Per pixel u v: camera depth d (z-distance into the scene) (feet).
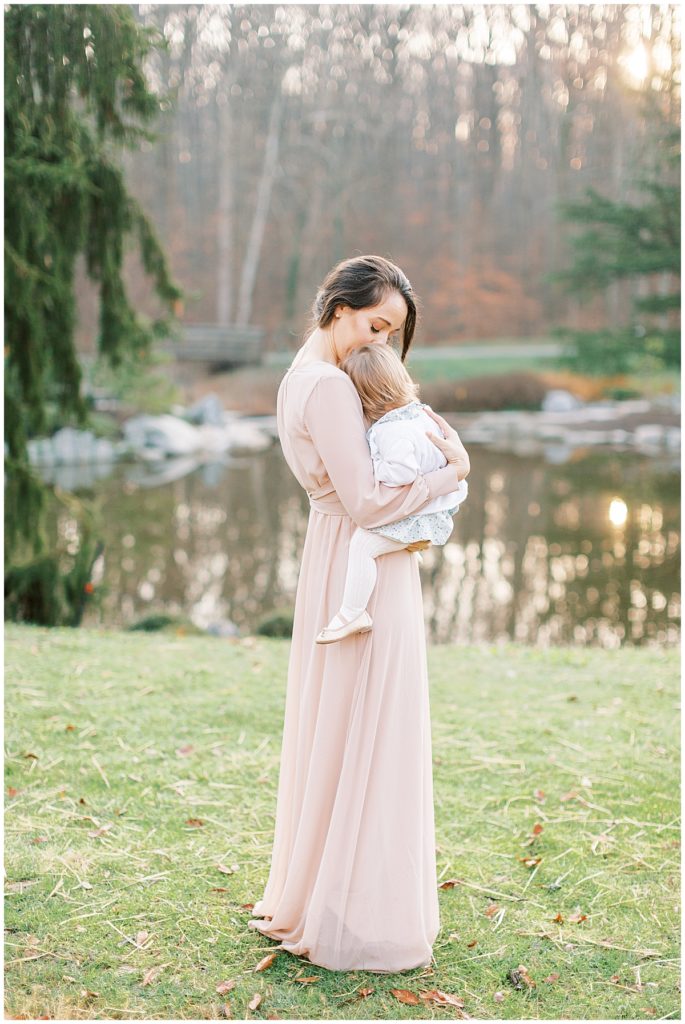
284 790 8.55
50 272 21.03
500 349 100.73
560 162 111.96
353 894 7.93
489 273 117.50
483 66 114.73
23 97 18.75
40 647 17.35
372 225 118.11
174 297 23.71
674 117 64.28
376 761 7.90
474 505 48.21
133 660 16.80
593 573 37.01
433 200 119.03
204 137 112.37
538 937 8.68
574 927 8.84
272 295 117.29
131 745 12.74
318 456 7.93
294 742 8.46
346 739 7.97
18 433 21.12
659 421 72.43
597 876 9.73
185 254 114.83
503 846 10.36
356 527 8.11
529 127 115.24
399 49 112.27
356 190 116.37
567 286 70.64
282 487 52.42
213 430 67.36
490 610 33.12
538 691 15.72
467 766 12.42
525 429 72.49
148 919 8.79
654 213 63.05
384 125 114.62
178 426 62.69
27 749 12.42
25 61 18.52
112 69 18.78
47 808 10.85
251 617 31.86
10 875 9.44
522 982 7.98
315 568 8.27
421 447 7.87
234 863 9.83
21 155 19.02
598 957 8.38
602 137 106.73
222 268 107.96
